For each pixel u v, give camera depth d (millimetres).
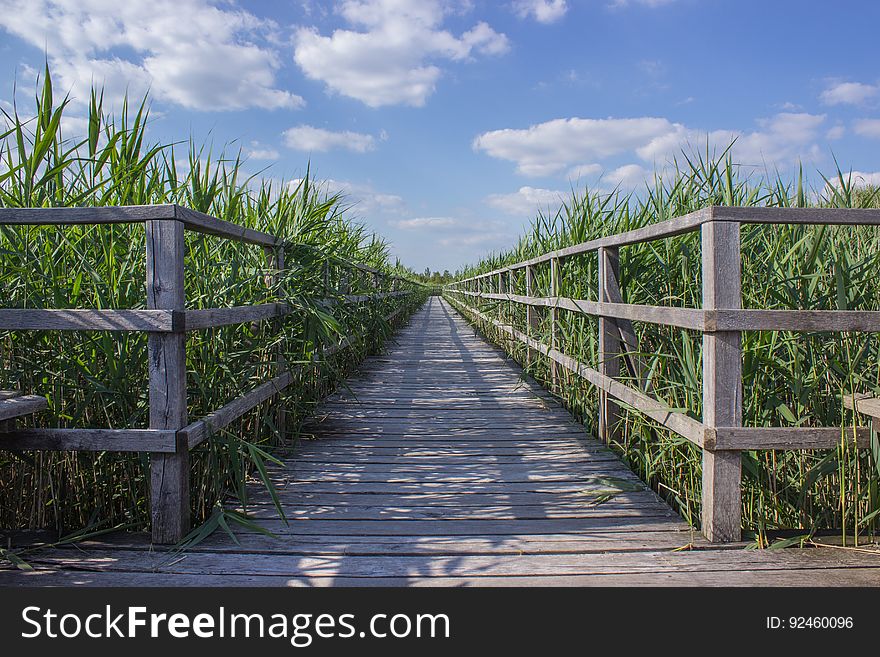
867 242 2980
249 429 3250
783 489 2533
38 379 2422
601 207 4383
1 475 2496
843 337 2541
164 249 2215
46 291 2455
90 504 2527
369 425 4336
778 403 2457
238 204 3402
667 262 3182
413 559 2238
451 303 22328
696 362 2703
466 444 3834
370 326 7012
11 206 2406
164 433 2256
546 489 3018
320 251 3910
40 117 2338
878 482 2350
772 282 2645
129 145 2527
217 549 2297
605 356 3600
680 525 2553
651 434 3051
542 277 5512
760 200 3162
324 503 2830
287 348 3691
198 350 2672
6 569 2129
